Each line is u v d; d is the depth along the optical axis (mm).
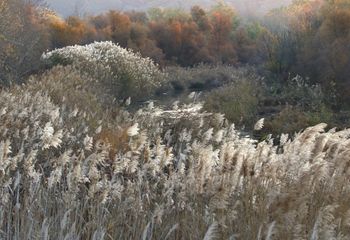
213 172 5730
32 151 5629
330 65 24453
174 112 12211
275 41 31266
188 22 61156
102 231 4805
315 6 38688
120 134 8969
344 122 18422
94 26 58750
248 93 23250
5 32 23734
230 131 8531
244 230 5070
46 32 37219
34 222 5031
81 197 6008
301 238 4695
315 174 5609
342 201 5570
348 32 25797
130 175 6559
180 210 5484
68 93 15289
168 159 5969
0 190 5305
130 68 26891
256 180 5633
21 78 23781
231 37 63406
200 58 56469
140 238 5184
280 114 17766
